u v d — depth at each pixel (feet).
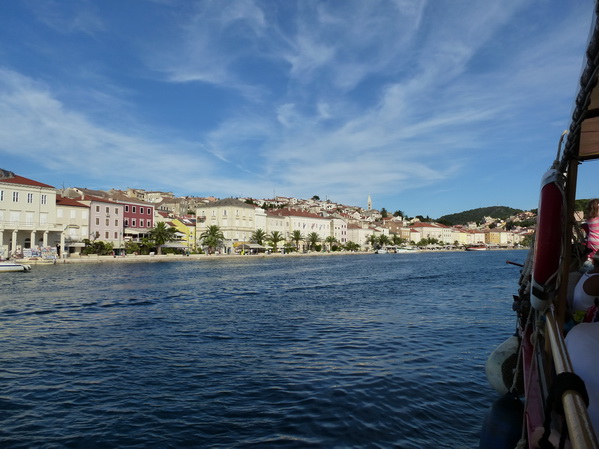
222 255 365.40
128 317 69.10
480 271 196.65
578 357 12.12
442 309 77.05
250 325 61.46
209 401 31.65
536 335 13.79
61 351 46.34
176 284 128.26
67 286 121.08
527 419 13.12
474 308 78.07
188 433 26.68
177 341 51.06
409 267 233.55
